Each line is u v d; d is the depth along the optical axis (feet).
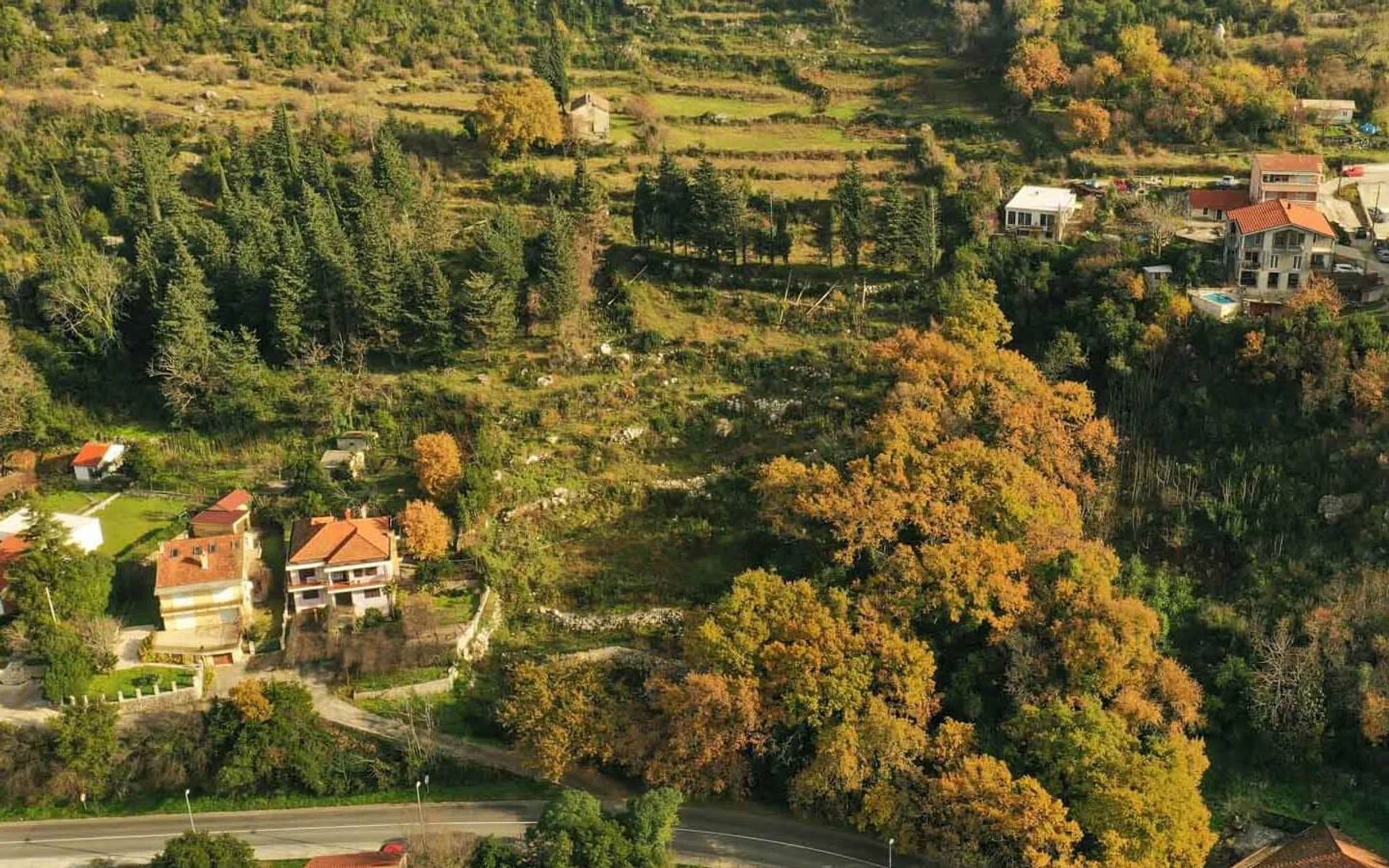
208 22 649.61
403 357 431.43
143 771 312.09
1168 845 270.05
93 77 600.39
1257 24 583.17
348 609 351.67
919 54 643.04
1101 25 584.81
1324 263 409.08
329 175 486.38
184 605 345.51
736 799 304.30
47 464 409.69
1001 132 548.72
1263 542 343.87
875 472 343.67
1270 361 372.99
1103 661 303.48
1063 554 325.42
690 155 541.34
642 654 336.70
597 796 308.19
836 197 461.78
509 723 314.14
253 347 416.05
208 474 402.11
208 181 513.04
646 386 415.85
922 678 303.68
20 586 329.93
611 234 475.31
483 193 510.99
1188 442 374.02
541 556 370.12
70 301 423.23
